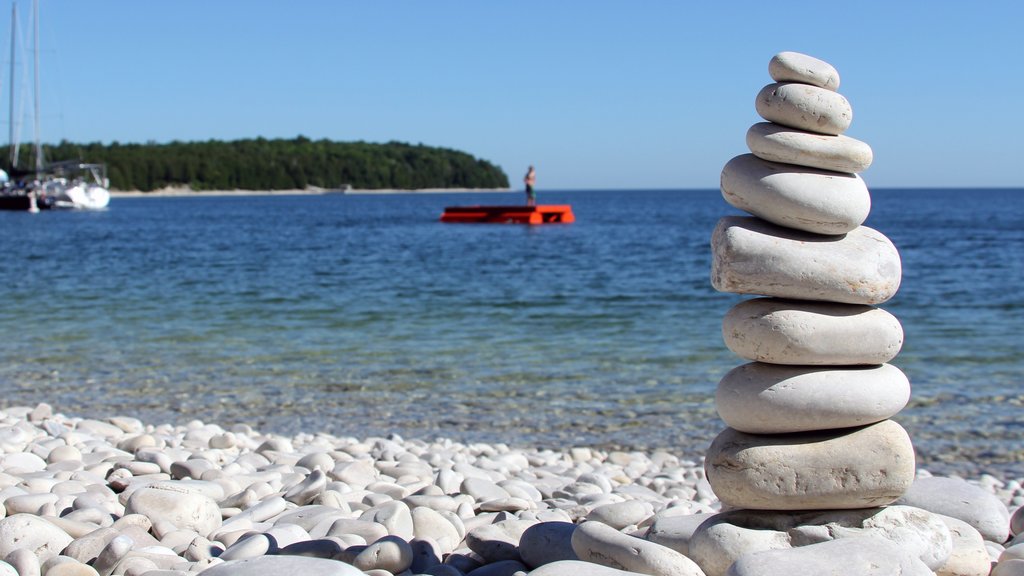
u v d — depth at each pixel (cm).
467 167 18125
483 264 2650
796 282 354
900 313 1622
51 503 438
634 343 1288
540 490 587
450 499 491
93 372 1088
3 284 2058
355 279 2209
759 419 361
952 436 814
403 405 934
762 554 323
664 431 840
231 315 1571
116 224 5247
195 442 680
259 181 14962
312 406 929
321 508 454
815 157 364
